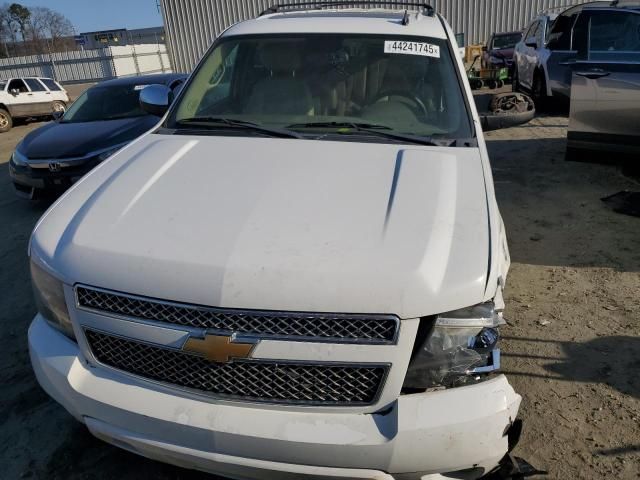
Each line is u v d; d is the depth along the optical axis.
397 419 1.68
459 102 2.87
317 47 3.16
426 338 1.72
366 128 2.78
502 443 1.78
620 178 6.39
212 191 2.17
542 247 4.68
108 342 1.91
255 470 1.77
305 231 1.89
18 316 3.88
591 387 2.90
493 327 1.81
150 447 1.86
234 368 1.76
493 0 22.83
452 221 1.98
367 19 3.36
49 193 6.28
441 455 1.69
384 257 1.78
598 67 5.57
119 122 6.80
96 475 2.43
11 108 15.08
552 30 9.65
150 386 1.89
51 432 2.69
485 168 2.39
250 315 1.71
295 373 1.74
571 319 3.54
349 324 1.70
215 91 3.14
